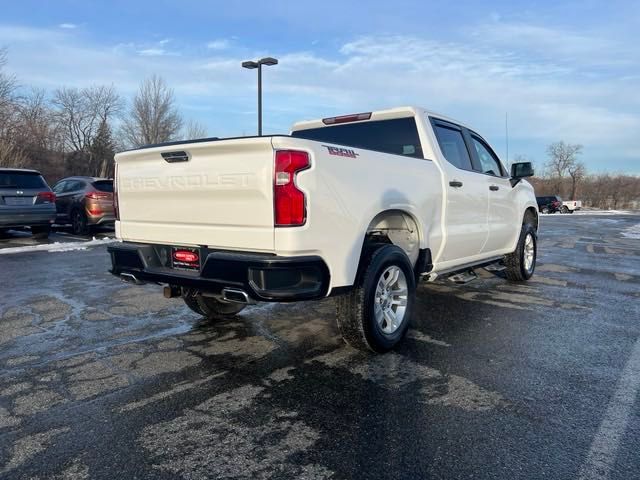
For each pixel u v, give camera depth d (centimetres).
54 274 766
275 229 318
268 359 392
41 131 3709
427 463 246
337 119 542
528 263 728
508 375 359
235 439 268
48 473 237
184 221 374
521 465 244
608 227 2166
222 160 340
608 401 315
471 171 548
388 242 437
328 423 286
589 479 232
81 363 383
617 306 570
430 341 438
